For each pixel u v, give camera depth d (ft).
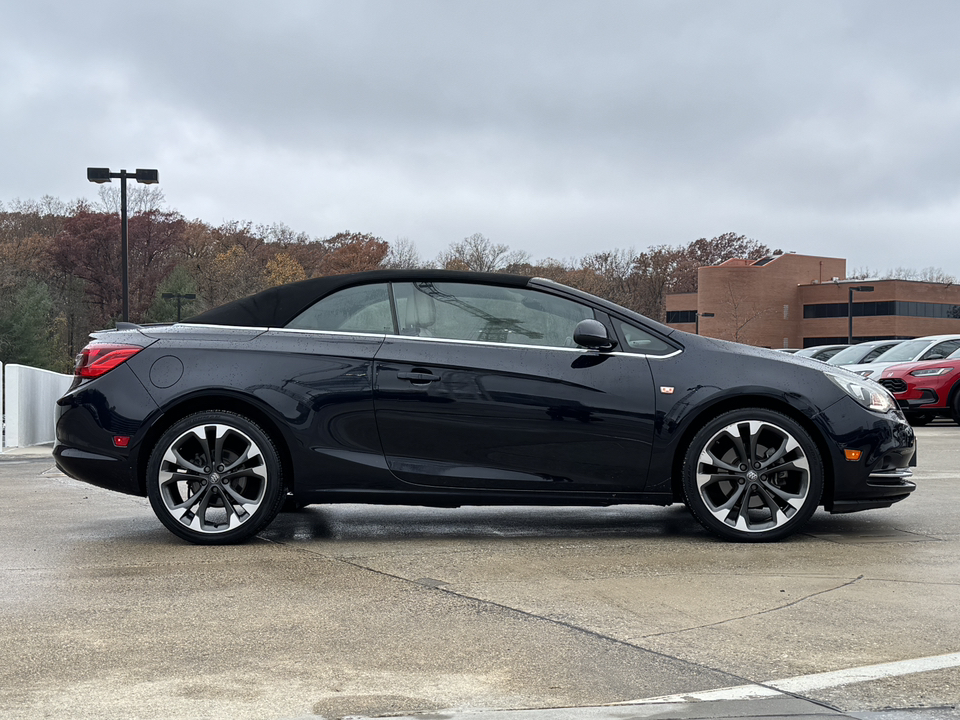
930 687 9.35
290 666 10.06
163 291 201.67
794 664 10.06
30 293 161.17
